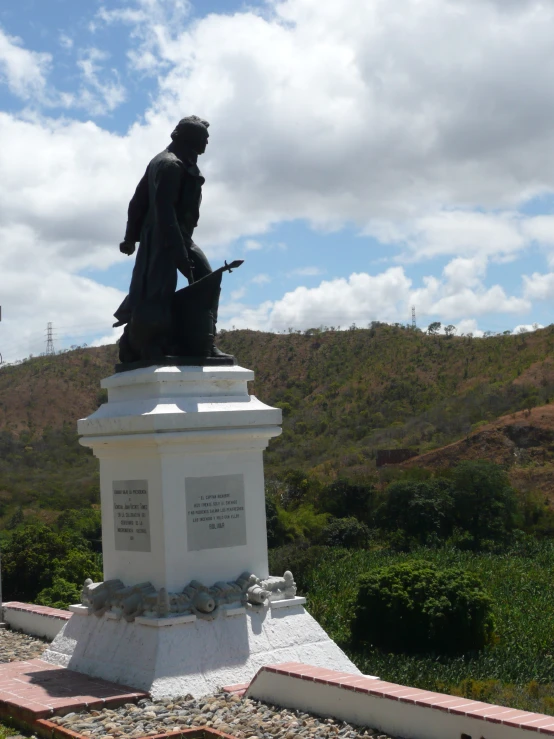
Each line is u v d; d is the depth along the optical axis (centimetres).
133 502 1036
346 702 802
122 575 1051
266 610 1029
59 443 10112
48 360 13338
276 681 876
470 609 2116
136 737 777
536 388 9581
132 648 960
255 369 13350
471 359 12069
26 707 852
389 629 2159
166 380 1027
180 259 1081
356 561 4044
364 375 12294
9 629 1470
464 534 5134
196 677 928
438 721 720
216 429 1027
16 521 5681
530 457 7456
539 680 1756
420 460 7681
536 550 4875
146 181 1147
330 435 10175
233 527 1048
